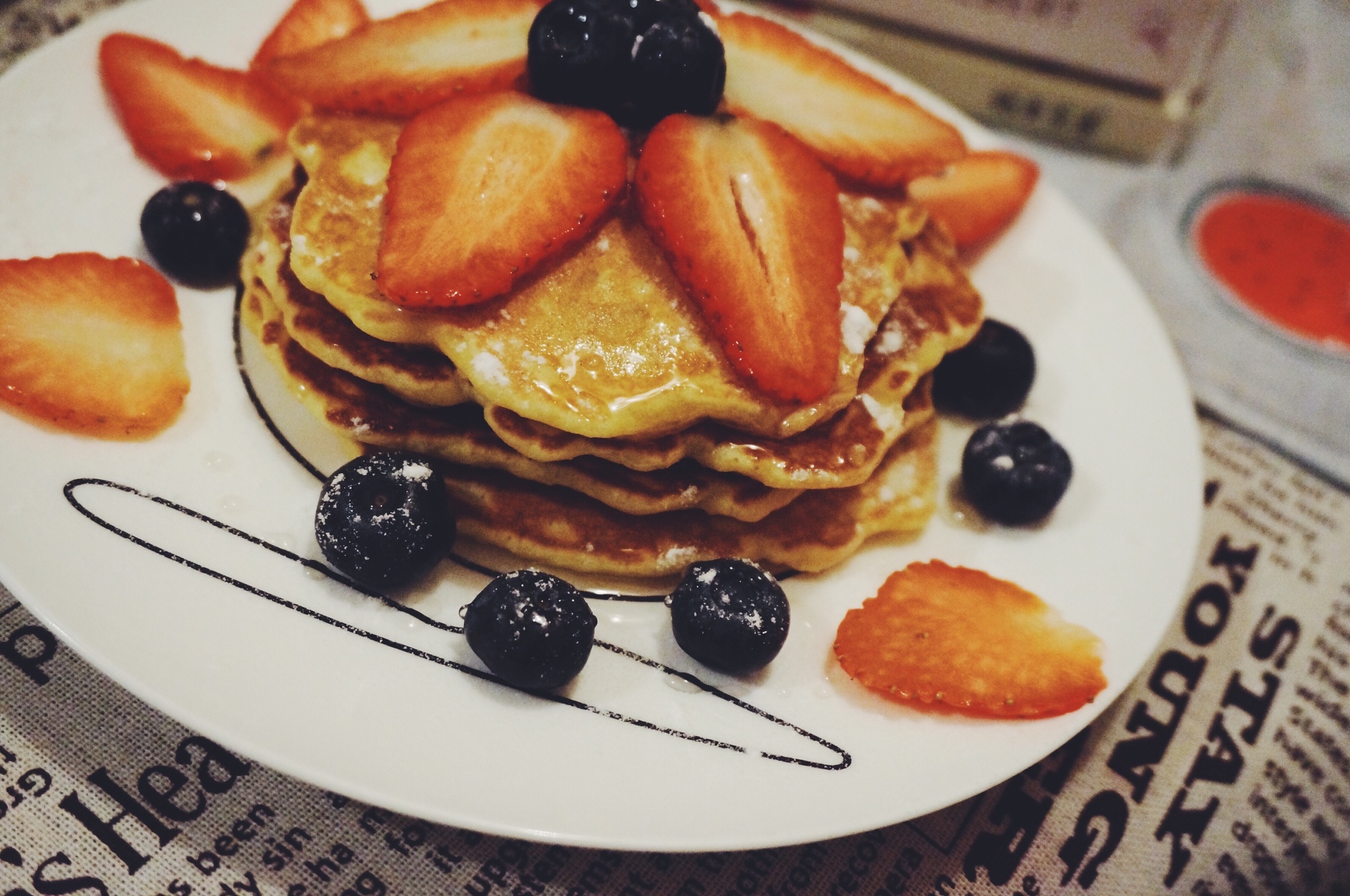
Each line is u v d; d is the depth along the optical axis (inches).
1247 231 12.5
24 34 10.7
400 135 8.6
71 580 7.5
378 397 8.5
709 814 7.4
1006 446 9.1
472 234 8.0
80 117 9.3
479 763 7.4
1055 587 8.9
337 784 7.1
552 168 8.3
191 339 8.8
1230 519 10.2
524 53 9.1
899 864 8.1
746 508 8.5
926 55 12.8
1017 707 8.0
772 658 8.0
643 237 8.5
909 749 7.9
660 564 8.5
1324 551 10.1
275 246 8.7
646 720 7.8
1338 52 15.1
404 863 7.7
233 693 7.3
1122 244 12.2
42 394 8.0
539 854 7.9
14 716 7.7
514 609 7.6
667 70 8.5
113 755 7.7
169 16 9.9
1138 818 8.6
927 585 8.5
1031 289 10.4
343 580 7.9
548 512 8.5
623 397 8.1
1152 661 9.3
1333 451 10.8
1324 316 11.9
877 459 8.6
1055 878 8.3
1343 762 9.1
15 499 7.7
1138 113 12.6
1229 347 11.5
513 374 8.0
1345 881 8.7
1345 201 13.0
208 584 7.7
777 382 8.1
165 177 9.4
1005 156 10.8
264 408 8.6
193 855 7.5
